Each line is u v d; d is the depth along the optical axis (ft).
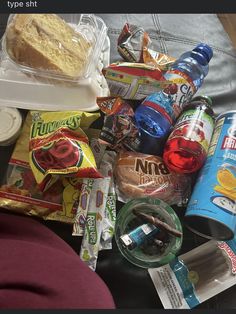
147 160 2.33
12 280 1.56
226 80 2.73
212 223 2.16
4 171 2.35
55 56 2.40
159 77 2.27
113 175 2.34
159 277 2.14
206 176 2.15
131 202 2.21
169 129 2.33
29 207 2.23
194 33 2.87
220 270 2.18
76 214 2.20
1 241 1.77
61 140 2.19
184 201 2.32
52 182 2.24
